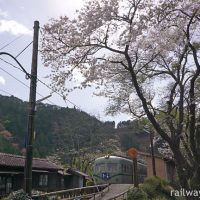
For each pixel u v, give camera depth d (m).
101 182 34.56
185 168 14.12
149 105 16.09
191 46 14.08
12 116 68.62
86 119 55.59
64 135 54.84
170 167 44.31
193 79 14.42
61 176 33.59
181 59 15.11
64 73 13.77
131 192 22.02
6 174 25.12
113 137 55.16
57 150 53.09
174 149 14.01
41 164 30.06
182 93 14.94
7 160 25.59
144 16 12.85
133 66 13.52
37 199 15.97
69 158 49.84
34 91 13.63
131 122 20.23
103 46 13.10
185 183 14.05
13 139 62.50
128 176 36.56
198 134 15.13
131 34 12.65
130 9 12.83
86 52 13.42
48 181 31.08
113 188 29.41
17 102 73.88
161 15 13.20
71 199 20.30
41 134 62.44
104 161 35.19
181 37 14.04
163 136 13.84
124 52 13.02
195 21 13.98
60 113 63.84
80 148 51.31
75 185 35.50
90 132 53.38
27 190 13.04
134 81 13.37
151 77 16.03
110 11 12.70
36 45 13.88
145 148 49.44
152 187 26.23
